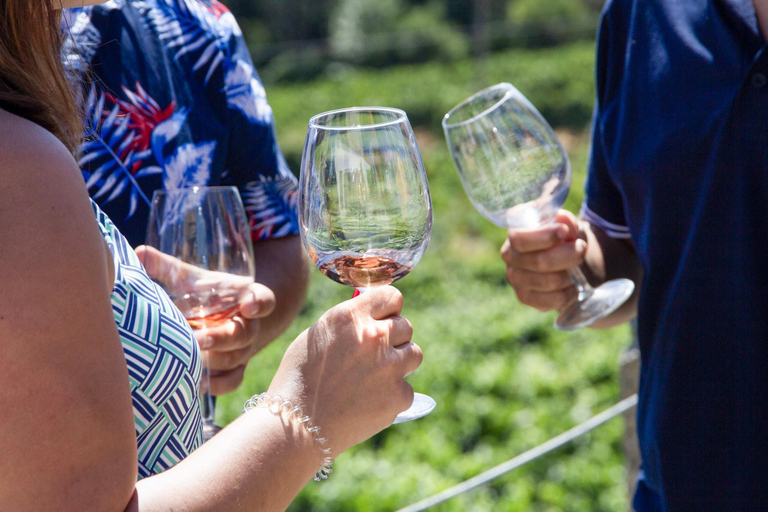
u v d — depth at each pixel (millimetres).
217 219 1438
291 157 23219
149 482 853
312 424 951
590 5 37719
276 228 1868
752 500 1447
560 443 2674
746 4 1426
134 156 1641
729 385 1450
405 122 1078
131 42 1659
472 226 14695
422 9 38125
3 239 713
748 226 1403
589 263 1896
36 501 743
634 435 2662
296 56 36344
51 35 873
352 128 1024
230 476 884
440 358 8547
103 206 1610
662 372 1540
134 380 1067
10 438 727
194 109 1720
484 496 5980
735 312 1429
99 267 778
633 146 1598
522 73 29203
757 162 1382
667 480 1538
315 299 11180
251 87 1831
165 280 1385
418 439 6809
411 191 1050
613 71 1716
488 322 9734
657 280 1590
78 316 747
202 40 1751
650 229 1568
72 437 744
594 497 5855
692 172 1469
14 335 714
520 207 1723
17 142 741
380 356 999
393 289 1065
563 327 1706
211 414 1512
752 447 1437
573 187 14727
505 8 37938
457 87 28875
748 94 1384
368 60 35906
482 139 1689
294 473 935
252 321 1602
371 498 6039
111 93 1615
